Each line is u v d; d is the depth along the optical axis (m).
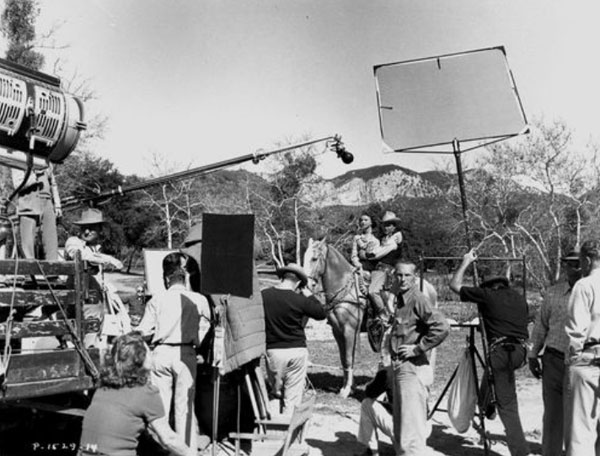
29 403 6.24
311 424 8.88
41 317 6.16
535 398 10.70
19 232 6.41
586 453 5.68
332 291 11.03
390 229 11.19
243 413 7.69
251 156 8.89
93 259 7.68
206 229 6.24
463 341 18.08
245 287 6.11
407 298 6.30
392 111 7.46
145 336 6.56
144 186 8.79
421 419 6.16
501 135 7.18
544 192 42.31
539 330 6.77
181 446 4.48
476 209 43.94
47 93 6.13
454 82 7.41
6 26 21.36
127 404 4.31
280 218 55.78
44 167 6.27
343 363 11.03
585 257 5.90
